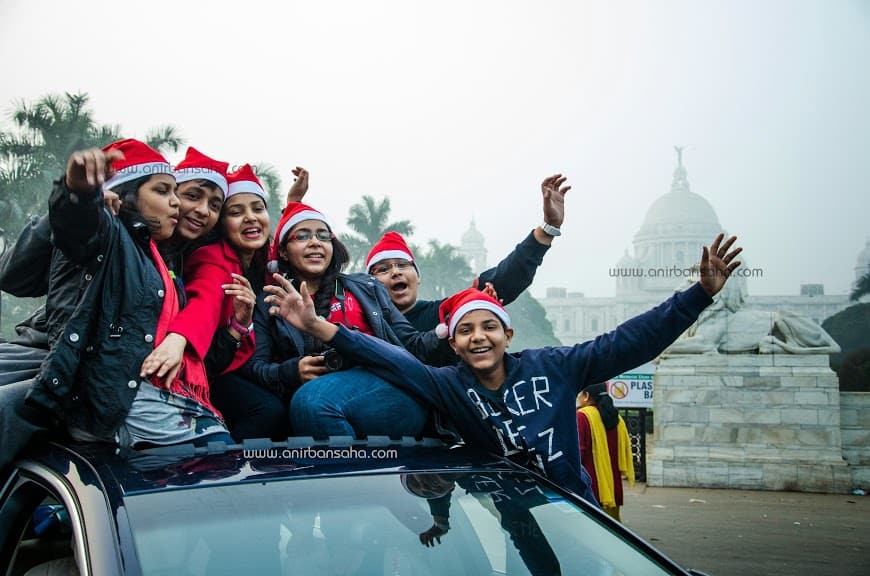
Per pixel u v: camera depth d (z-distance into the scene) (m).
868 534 12.05
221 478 2.44
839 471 17.97
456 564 2.41
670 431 19.36
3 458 2.93
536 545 2.53
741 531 12.27
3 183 30.59
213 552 2.16
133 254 3.09
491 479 2.76
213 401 3.83
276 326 4.01
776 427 18.94
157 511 2.23
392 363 3.56
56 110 31.58
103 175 2.77
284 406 3.82
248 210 3.95
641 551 2.63
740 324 19.61
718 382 19.34
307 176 4.97
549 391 3.54
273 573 2.18
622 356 3.60
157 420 3.05
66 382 2.93
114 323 3.00
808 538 11.68
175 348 3.12
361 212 55.69
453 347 3.68
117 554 2.05
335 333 3.54
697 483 18.56
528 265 4.98
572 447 3.51
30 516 2.80
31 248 3.18
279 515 2.33
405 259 5.34
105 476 2.41
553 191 4.92
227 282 3.68
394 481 2.61
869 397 18.98
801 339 19.17
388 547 2.37
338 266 4.29
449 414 3.59
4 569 2.74
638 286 127.06
